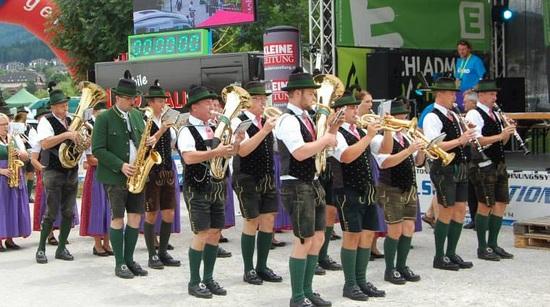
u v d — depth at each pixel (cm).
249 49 2509
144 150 723
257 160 695
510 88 1361
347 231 629
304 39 2534
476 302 621
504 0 1414
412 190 693
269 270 720
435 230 759
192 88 643
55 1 2416
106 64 1658
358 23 1199
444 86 730
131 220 747
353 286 639
